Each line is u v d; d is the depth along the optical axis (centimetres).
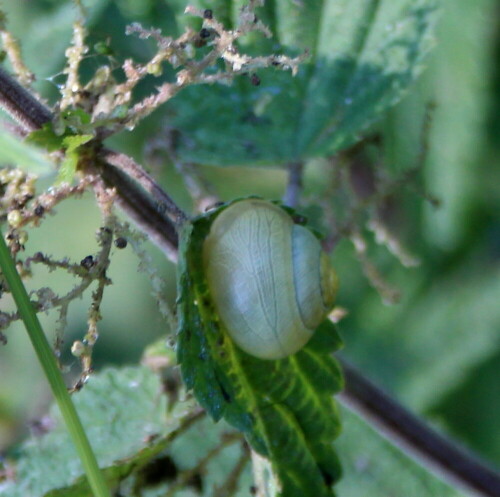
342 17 22
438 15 22
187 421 20
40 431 23
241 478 23
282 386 19
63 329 18
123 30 24
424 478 25
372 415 21
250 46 22
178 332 18
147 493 21
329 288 19
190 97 22
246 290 19
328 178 25
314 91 22
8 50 19
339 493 26
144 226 19
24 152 19
